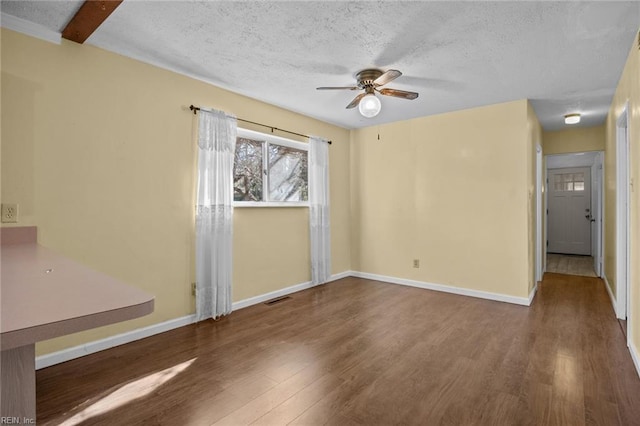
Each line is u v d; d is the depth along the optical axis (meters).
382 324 3.18
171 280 3.05
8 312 0.70
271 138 4.02
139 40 2.48
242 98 3.65
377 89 3.11
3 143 2.15
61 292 0.87
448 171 4.35
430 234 4.52
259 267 3.89
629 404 1.87
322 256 4.68
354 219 5.29
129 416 1.80
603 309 3.59
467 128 4.20
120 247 2.71
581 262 6.38
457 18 2.15
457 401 1.92
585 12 2.07
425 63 2.83
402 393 2.01
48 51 2.33
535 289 4.40
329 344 2.73
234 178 3.67
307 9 2.06
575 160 7.21
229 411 1.84
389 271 4.91
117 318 0.75
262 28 2.29
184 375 2.23
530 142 3.98
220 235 3.34
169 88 3.02
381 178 4.97
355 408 1.87
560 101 3.86
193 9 2.07
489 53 2.63
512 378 2.17
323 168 4.66
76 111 2.47
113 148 2.67
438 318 3.34
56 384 2.12
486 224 4.08
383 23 2.21
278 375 2.23
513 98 3.75
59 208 2.39
